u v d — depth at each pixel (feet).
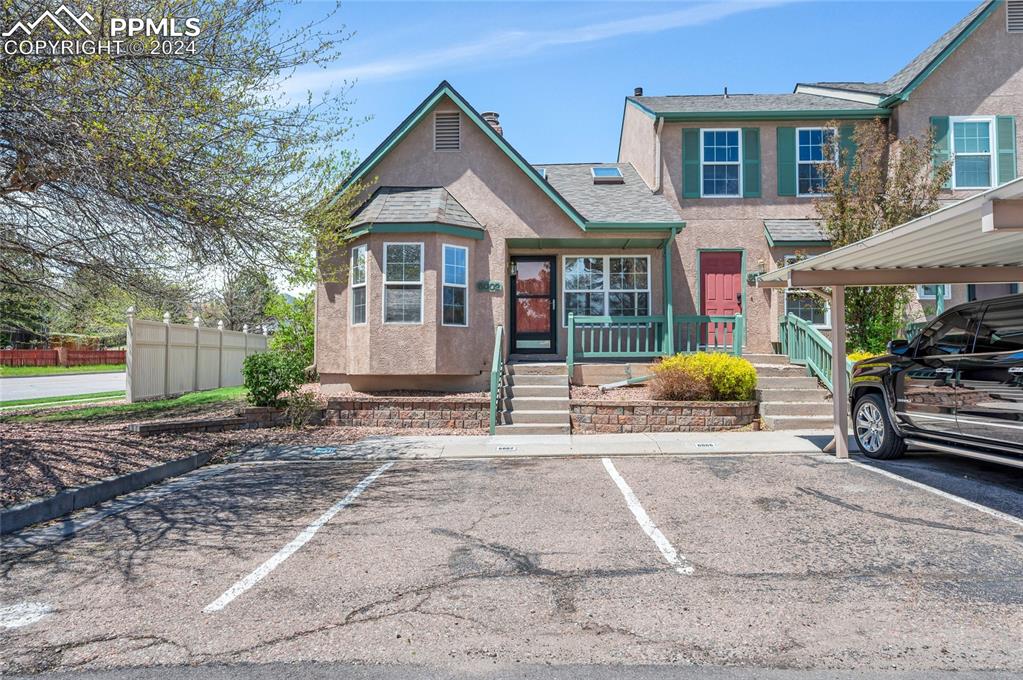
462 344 42.55
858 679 9.99
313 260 33.12
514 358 48.26
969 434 22.62
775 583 13.88
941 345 24.61
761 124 51.52
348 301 43.62
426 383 42.80
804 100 56.44
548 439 34.14
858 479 23.63
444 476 25.64
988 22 50.93
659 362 42.52
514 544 16.81
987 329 22.48
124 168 23.93
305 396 38.22
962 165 50.21
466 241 43.47
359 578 14.51
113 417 38.22
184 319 53.11
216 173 26.58
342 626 12.08
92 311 43.37
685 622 12.06
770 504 20.42
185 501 22.07
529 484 23.99
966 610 12.37
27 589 14.20
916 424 25.27
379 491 23.13
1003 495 20.97
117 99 23.76
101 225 28.86
